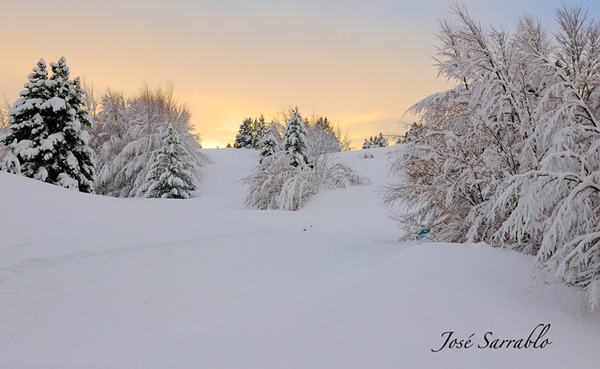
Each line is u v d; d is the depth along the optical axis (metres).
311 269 8.13
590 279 4.41
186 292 5.70
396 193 10.70
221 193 31.36
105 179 32.69
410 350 3.26
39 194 7.66
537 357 3.22
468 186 8.23
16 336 3.71
